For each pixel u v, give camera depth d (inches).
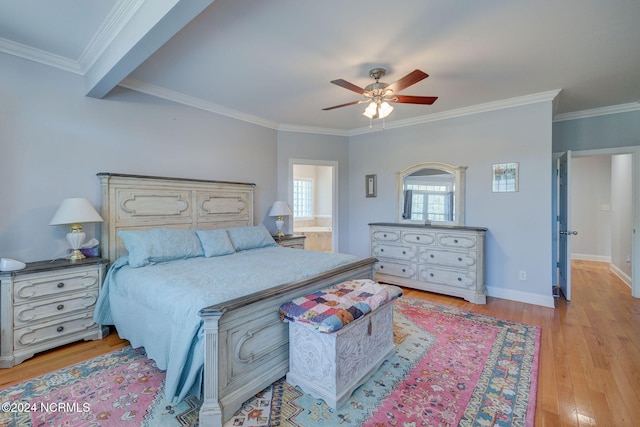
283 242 173.9
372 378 83.4
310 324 71.9
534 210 145.1
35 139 104.2
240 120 169.8
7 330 88.4
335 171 207.0
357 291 90.4
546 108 140.5
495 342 105.0
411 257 169.3
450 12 79.5
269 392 76.8
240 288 78.7
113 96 121.7
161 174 136.7
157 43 78.6
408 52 100.6
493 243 156.3
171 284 82.8
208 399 64.6
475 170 160.7
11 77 99.3
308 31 88.3
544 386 80.3
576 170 257.9
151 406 71.5
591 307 141.4
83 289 103.1
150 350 82.4
